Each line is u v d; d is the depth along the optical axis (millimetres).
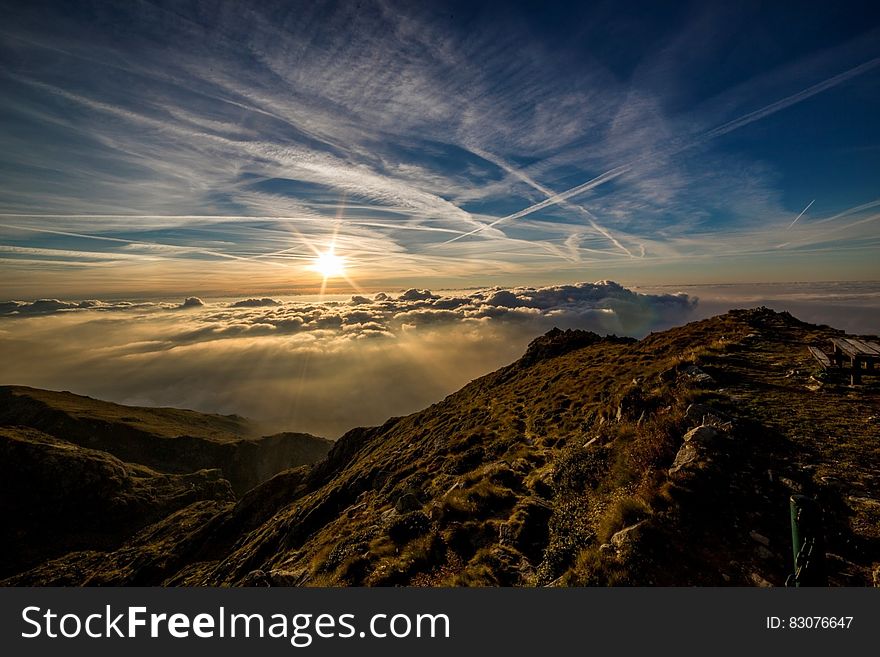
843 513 7328
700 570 6879
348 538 14242
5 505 117625
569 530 9656
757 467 8812
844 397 12102
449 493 14867
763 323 25234
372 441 59062
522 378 38969
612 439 13273
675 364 17797
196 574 44750
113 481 133750
